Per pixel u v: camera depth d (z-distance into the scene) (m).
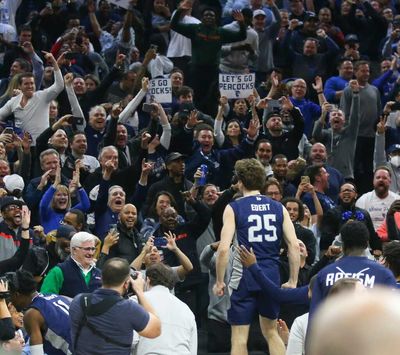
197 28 24.50
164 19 28.09
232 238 12.70
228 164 20.09
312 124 23.56
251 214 12.32
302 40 27.67
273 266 12.32
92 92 22.67
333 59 27.62
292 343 10.81
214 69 24.61
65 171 18.84
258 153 19.67
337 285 8.23
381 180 19.20
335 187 20.31
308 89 26.95
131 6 26.50
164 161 19.83
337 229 17.19
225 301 15.71
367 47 30.72
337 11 30.92
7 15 28.28
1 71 25.17
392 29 30.77
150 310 10.31
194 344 10.81
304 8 31.30
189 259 16.31
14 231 15.29
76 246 12.93
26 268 14.10
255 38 26.38
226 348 15.81
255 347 15.57
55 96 20.80
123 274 9.82
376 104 23.67
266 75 27.41
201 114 21.92
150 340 10.59
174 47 26.95
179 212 18.19
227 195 16.56
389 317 1.94
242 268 12.32
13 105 20.69
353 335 1.93
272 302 12.28
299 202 16.47
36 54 24.80
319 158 20.55
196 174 17.84
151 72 25.52
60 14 27.95
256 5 28.00
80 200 16.98
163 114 19.98
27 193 17.31
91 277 12.94
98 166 19.48
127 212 15.67
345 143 22.73
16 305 11.62
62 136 18.88
